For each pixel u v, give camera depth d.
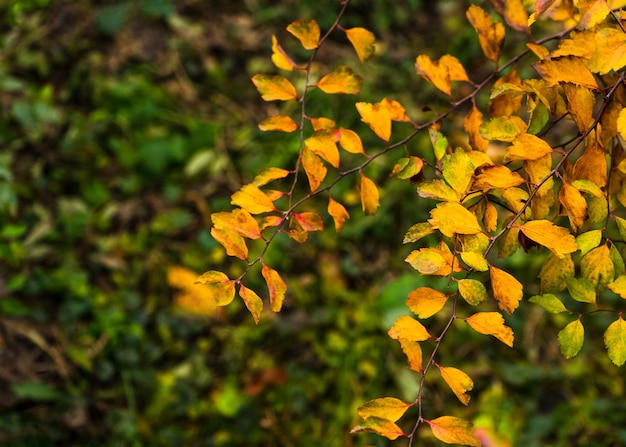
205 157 2.29
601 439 1.85
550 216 1.84
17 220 2.05
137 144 2.28
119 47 2.50
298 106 2.41
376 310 2.02
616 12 0.97
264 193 1.01
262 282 2.07
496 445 1.79
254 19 2.72
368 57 1.03
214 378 1.89
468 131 1.04
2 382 1.76
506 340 0.94
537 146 0.94
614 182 1.00
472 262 0.93
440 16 2.85
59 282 1.94
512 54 2.57
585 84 0.93
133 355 1.88
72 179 2.18
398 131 2.32
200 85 2.51
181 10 2.67
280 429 1.83
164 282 2.03
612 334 0.95
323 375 1.92
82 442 1.73
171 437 1.78
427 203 2.21
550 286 0.97
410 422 1.87
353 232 2.18
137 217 2.16
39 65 2.38
